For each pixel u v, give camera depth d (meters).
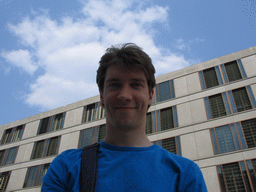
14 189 23.56
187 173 1.36
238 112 17.84
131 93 1.38
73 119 27.22
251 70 19.52
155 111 22.53
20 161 26.27
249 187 14.30
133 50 1.52
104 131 23.73
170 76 24.36
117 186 1.18
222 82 20.42
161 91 23.86
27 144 27.75
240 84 19.28
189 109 20.61
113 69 1.46
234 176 15.26
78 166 1.35
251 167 14.95
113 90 1.42
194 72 22.91
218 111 19.05
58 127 27.47
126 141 1.42
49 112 29.94
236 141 16.64
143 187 1.17
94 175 1.24
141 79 1.45
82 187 1.21
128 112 1.36
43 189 1.36
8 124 32.00
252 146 15.84
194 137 18.64
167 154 1.45
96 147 1.47
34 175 23.88
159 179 1.23
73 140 24.94
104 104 1.50
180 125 20.05
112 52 1.54
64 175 1.38
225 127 17.78
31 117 30.86
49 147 25.88
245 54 20.80
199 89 21.33
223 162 16.20
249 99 18.11
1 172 26.44
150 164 1.30
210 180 15.92
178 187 1.29
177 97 22.11
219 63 21.83
